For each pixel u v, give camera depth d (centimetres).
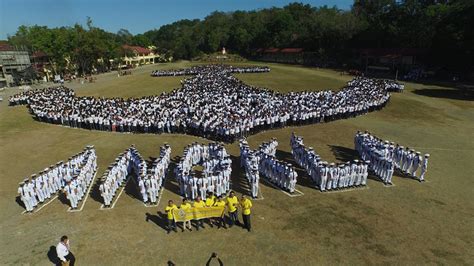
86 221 2162
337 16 12606
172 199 2439
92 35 11619
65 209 2331
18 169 3048
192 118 4012
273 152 3119
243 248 1867
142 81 9006
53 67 10800
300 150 2984
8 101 6438
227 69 10362
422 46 9162
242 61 15500
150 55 17738
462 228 2030
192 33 18800
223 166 2589
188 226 2064
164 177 2759
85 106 4800
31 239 1991
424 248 1848
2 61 9062
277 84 7725
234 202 2086
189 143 3672
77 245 1912
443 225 2062
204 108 4488
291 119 4262
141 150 3462
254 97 5231
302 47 13938
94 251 1856
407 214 2189
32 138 3975
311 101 4762
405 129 4084
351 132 3984
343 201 2378
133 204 2370
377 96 5103
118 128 4150
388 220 2123
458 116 4700
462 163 3023
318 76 9112
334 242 1909
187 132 4025
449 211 2223
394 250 1836
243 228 2062
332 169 2495
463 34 7125
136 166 2792
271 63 14000
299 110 4281
